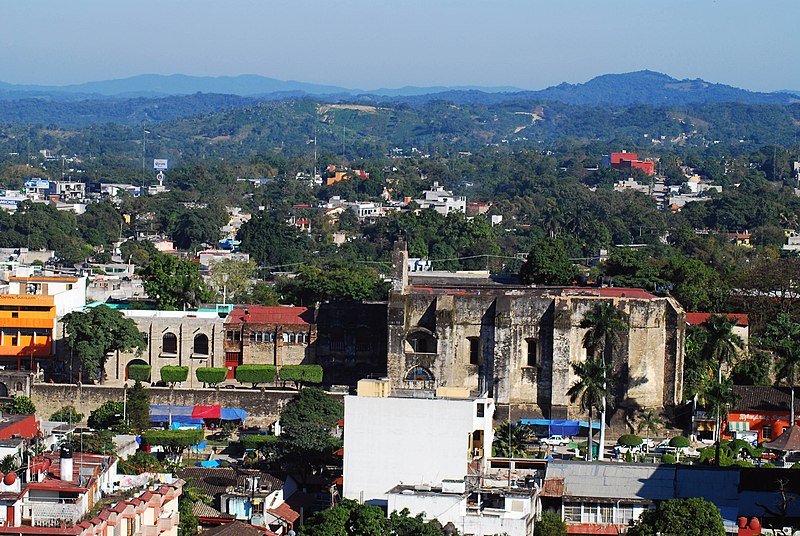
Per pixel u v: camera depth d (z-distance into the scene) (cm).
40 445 18325
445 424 18488
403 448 18562
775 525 17950
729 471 18962
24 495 14050
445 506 16825
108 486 15338
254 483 19875
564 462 19325
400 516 16550
